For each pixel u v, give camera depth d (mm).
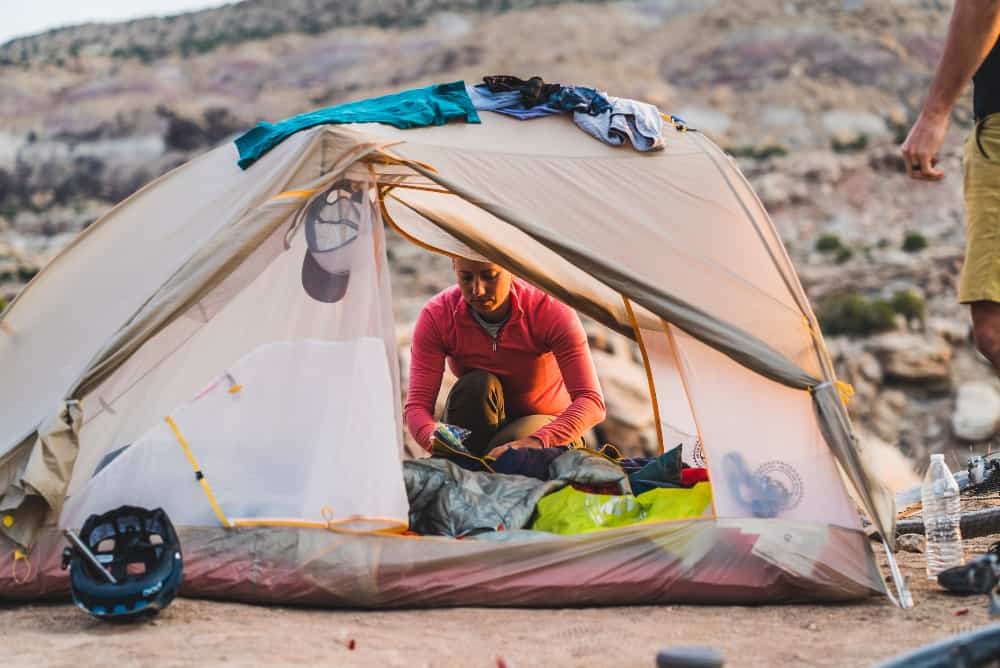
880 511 4895
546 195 5102
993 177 4617
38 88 127562
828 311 46875
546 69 119312
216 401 4922
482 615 4551
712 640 4148
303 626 4297
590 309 6438
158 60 137250
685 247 5137
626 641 4129
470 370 6477
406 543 4672
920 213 69812
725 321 5012
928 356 42812
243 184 5070
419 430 6211
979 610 4562
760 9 127375
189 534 4668
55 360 4953
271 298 5090
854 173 75250
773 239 5355
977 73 4688
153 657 3822
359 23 143000
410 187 6020
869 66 114625
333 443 4801
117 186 109750
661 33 127938
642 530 4777
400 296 53219
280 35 142500
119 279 5070
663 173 5305
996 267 4617
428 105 5301
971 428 39125
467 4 144500
